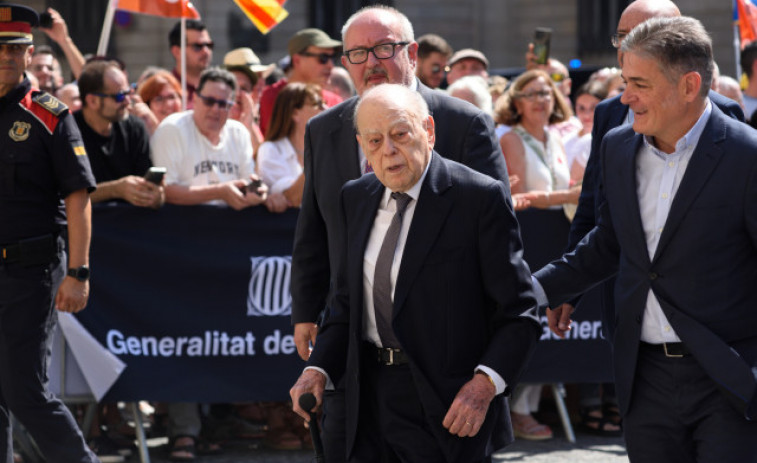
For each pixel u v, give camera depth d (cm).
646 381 403
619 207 406
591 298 706
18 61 551
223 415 736
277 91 905
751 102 948
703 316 384
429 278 379
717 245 383
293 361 678
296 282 460
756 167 379
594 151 500
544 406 786
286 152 712
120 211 662
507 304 380
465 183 383
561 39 2600
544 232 704
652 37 379
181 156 693
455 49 2594
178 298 668
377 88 377
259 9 909
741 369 376
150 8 844
